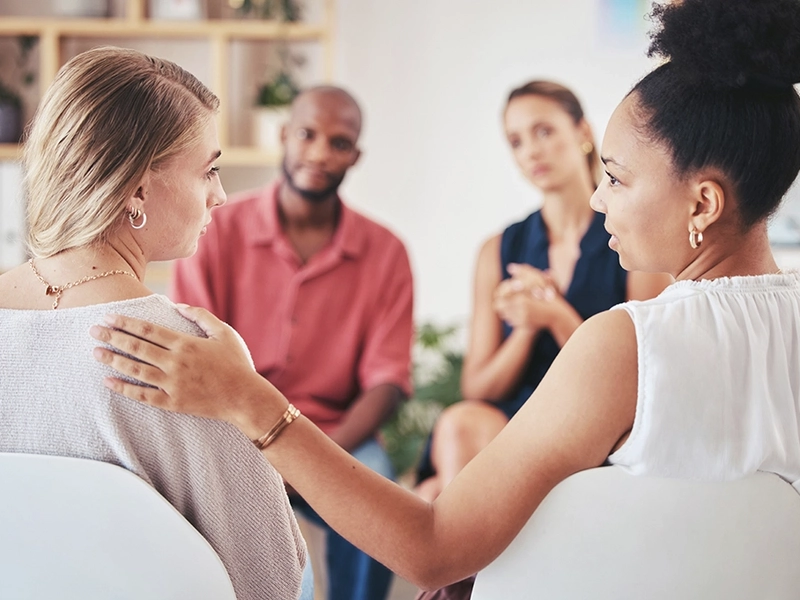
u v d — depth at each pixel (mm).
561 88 2199
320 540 2297
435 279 3506
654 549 872
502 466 890
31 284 925
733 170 878
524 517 888
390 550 896
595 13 3393
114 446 872
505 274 2268
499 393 2203
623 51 3395
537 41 3412
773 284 917
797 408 907
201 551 866
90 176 897
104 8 3129
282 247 2189
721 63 855
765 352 883
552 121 2170
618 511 868
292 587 991
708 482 860
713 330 870
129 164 904
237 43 3293
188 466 901
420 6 3406
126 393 863
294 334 2189
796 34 850
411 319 2273
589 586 889
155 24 3094
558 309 2146
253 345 2197
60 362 880
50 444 880
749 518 870
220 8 3254
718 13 858
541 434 878
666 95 887
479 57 3422
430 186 3469
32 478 837
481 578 922
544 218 2256
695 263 935
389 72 3430
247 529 943
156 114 921
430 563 893
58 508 845
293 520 1026
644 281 2141
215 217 2215
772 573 887
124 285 918
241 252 2209
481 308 2291
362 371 2215
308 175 2166
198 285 2158
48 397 878
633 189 917
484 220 3479
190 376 860
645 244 930
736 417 857
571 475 878
